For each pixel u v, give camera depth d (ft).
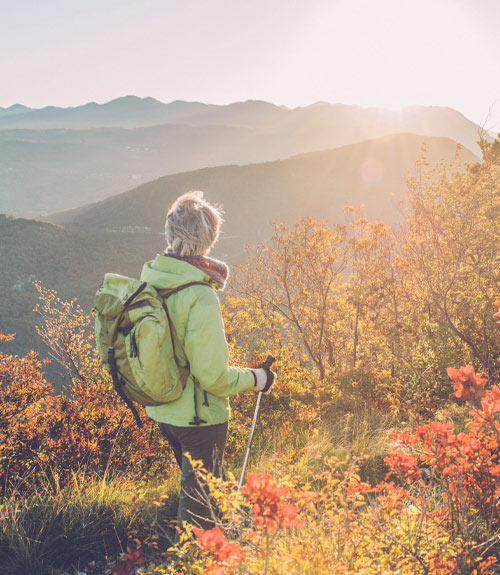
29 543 7.44
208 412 7.04
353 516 5.98
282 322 46.70
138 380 6.49
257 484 4.25
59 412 15.61
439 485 8.27
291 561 4.87
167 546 8.05
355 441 11.94
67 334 26.99
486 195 28.78
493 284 26.48
